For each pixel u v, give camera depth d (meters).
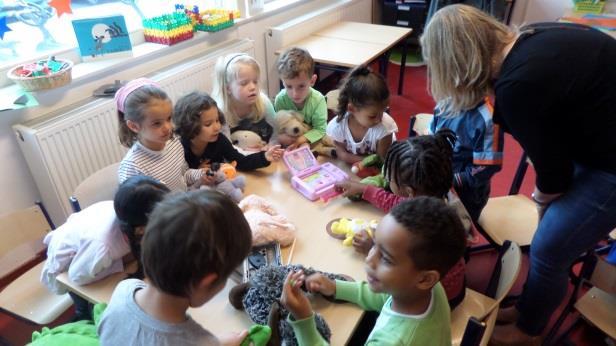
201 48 2.81
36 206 1.72
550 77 1.08
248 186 1.67
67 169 2.05
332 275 1.16
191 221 0.71
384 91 1.70
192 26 2.69
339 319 1.07
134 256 1.26
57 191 2.04
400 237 0.87
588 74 1.08
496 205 2.00
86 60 2.26
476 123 1.64
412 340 0.89
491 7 4.19
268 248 1.28
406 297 0.93
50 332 1.26
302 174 1.65
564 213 1.32
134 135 1.64
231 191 1.56
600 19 3.65
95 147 2.15
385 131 1.79
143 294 0.83
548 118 1.12
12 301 1.57
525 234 1.83
